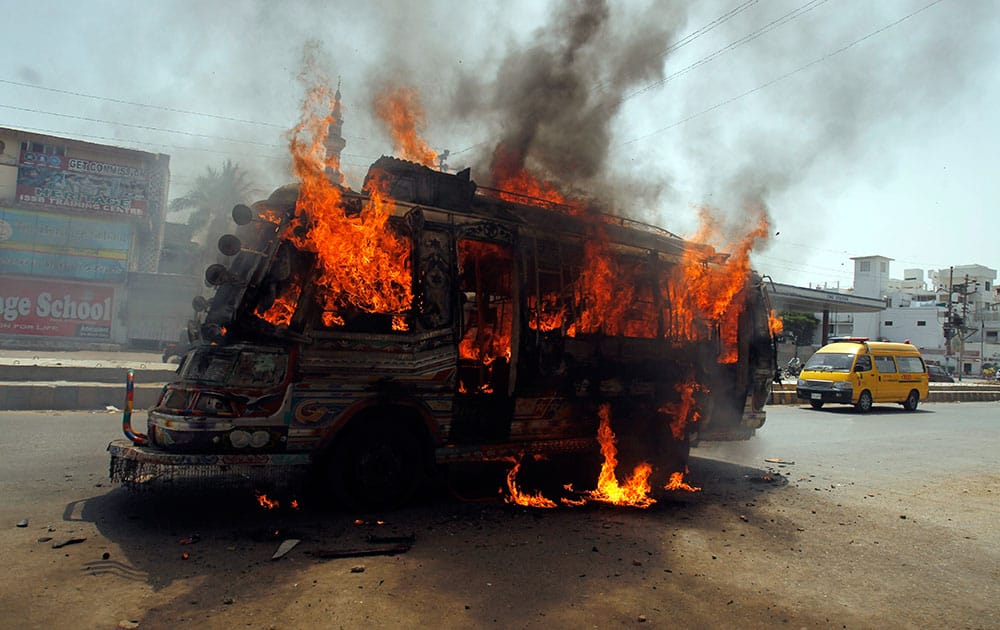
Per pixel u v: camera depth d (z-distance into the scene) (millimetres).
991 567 4965
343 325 5395
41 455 7395
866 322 68438
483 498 6406
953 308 65125
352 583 3936
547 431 6617
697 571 4523
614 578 4277
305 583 3902
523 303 6441
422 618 3477
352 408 5375
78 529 4762
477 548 4773
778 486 7840
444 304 5934
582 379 6836
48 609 3375
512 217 6645
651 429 7535
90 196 25781
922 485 8266
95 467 6863
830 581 4480
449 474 7051
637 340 7402
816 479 8438
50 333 25156
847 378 18859
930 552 5309
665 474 7691
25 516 5039
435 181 6281
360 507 5523
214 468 4887
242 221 5137
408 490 5785
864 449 11422
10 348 23734
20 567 3955
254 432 5000
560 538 5141
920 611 4008
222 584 3832
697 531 5578
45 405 11414
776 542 5379
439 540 4934
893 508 6891
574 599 3873
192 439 4832
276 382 5090
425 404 5742
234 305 5207
